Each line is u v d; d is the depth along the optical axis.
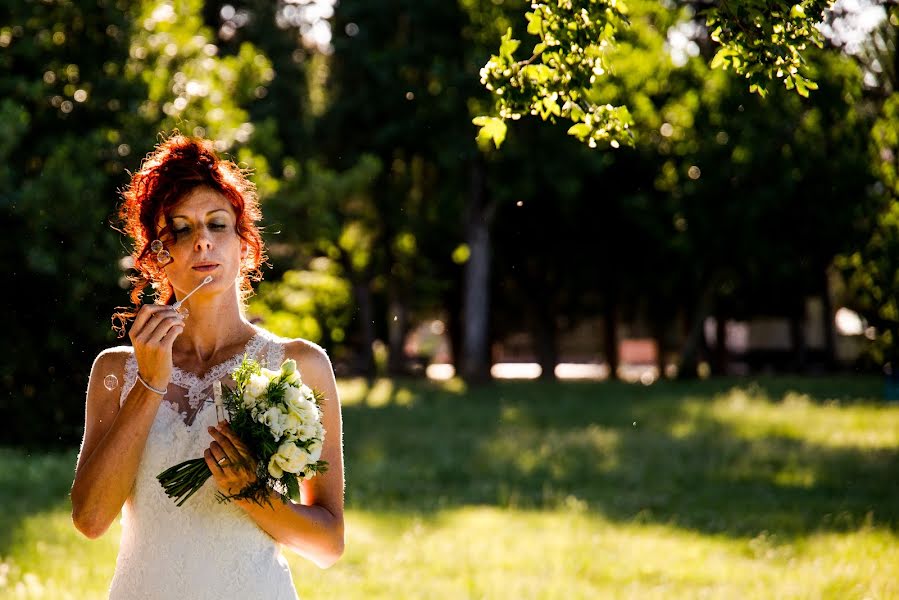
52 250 16.69
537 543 10.24
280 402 3.09
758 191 31.30
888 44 18.97
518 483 14.56
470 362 36.22
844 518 11.23
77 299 16.67
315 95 40.06
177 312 3.17
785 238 32.25
